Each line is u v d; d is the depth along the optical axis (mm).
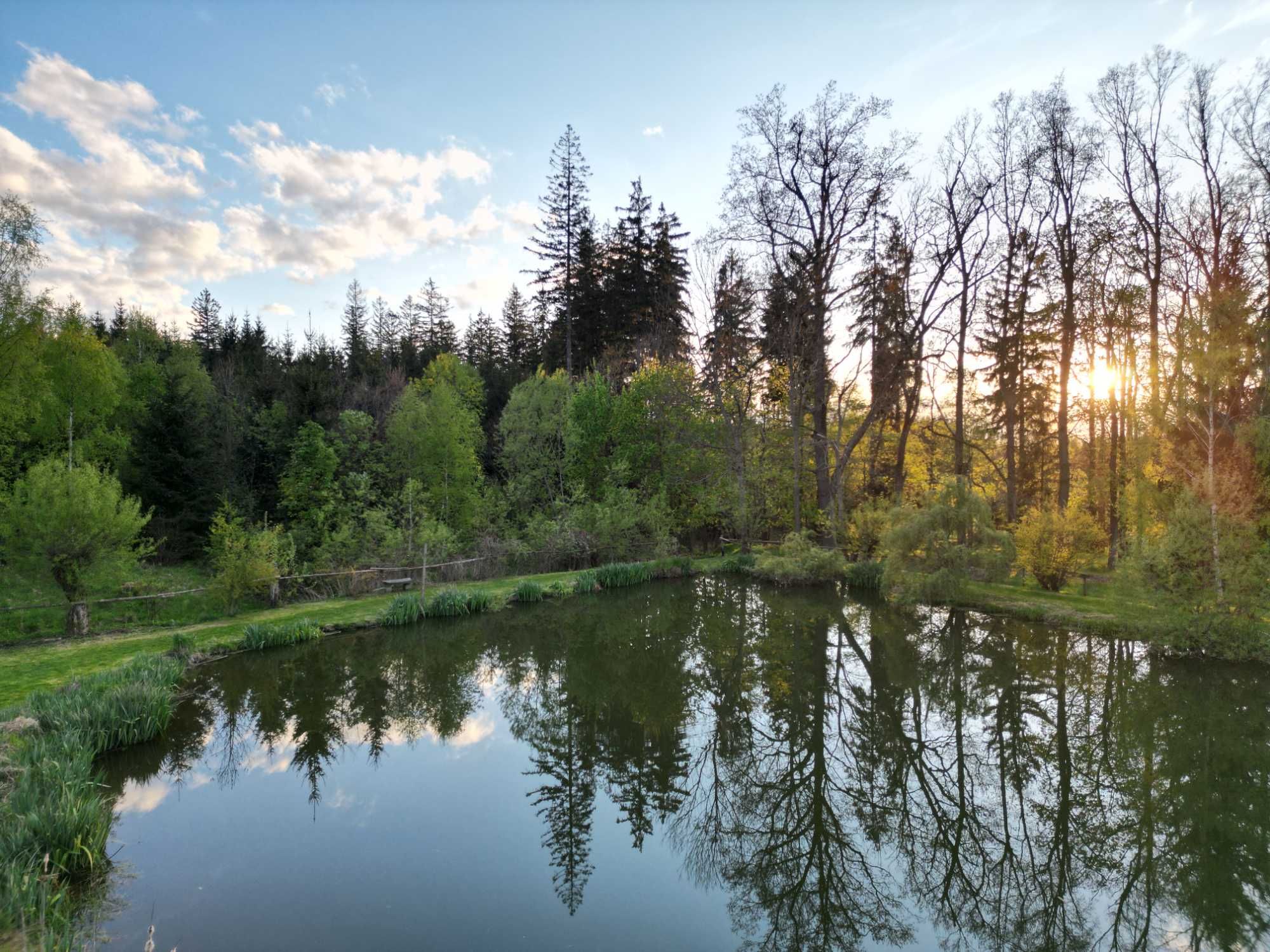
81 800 5973
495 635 14586
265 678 11289
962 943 5359
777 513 25812
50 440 22266
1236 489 11203
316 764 8211
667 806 7641
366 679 11492
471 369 36656
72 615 12047
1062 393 20406
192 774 7828
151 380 29188
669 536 23578
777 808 7770
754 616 16688
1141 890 5973
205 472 23156
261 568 14211
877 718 10305
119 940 4703
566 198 36031
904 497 23953
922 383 24984
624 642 14305
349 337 55031
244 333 48281
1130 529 15727
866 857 6777
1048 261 21844
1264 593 10797
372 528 17875
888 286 22766
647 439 26094
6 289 17234
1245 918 5449
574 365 35500
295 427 25953
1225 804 7258
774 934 5438
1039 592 17141
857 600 18219
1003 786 8117
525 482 24062
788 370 23625
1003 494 32062
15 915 4434
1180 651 11891
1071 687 11070
